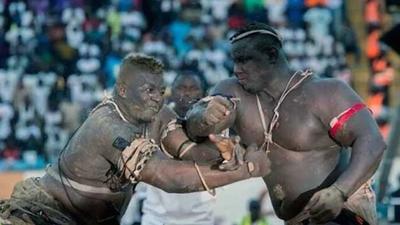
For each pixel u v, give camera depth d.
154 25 28.41
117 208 9.43
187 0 28.81
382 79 27.78
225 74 27.27
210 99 9.12
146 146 8.84
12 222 9.19
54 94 25.88
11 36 27.56
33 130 24.84
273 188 9.95
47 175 9.50
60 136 24.78
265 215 16.66
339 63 28.25
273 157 9.84
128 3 28.47
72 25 27.91
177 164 8.79
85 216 9.36
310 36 28.69
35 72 26.67
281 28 28.72
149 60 9.14
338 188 9.11
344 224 9.52
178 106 12.74
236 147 8.66
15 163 23.31
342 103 9.55
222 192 16.56
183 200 12.93
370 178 9.47
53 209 9.34
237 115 9.87
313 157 9.72
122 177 9.00
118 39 27.77
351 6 29.17
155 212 13.09
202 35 28.17
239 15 28.95
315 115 9.62
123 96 9.12
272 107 9.77
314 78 9.82
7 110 25.45
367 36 28.55
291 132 9.66
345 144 9.64
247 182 16.64
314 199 9.06
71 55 27.19
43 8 28.14
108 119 9.02
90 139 9.05
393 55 28.22
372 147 9.35
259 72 9.64
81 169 9.18
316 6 29.25
